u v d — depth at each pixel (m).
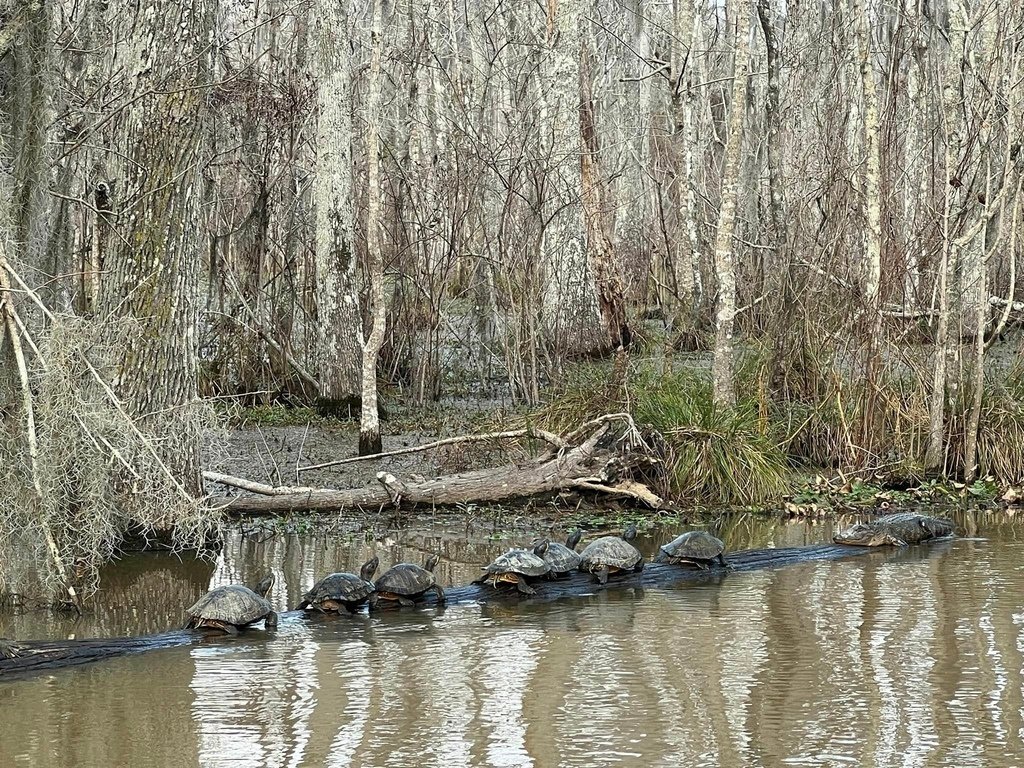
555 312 18.31
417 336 18.80
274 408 17.52
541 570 9.12
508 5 30.62
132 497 9.89
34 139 8.91
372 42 14.38
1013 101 13.53
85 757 5.49
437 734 5.80
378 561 9.34
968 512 12.66
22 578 8.42
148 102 10.14
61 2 11.59
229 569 9.70
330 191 16.81
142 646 7.46
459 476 12.59
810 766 5.35
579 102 19.80
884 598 8.77
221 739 5.73
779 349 14.16
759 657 7.18
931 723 5.92
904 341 14.48
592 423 12.69
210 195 18.47
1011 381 14.41
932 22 21.05
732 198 13.42
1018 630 7.74
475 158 20.06
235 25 19.88
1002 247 16.91
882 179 16.30
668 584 9.45
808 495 12.91
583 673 6.86
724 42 31.27
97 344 8.81
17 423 8.16
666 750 5.55
